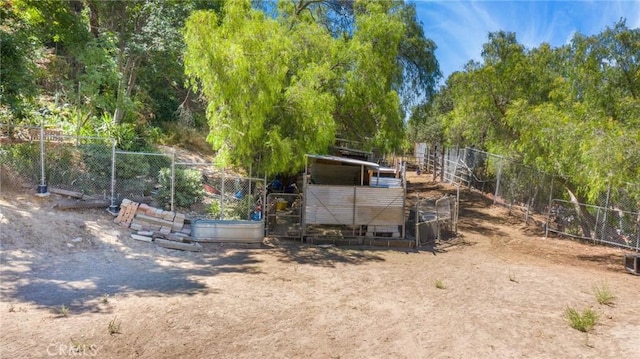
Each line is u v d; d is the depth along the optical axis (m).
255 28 13.32
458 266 11.69
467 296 9.30
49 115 17.38
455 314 8.20
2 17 14.50
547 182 17.52
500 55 22.30
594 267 12.25
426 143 39.81
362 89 16.42
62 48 21.09
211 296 8.32
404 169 13.69
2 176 12.34
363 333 7.14
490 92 20.36
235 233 12.60
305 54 15.81
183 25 17.78
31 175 13.03
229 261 11.02
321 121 13.69
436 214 14.74
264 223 13.34
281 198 15.52
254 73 12.70
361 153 18.61
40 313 6.90
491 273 11.10
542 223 17.23
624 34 15.70
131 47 17.52
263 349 6.34
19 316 6.72
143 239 11.65
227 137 13.12
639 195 12.28
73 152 14.10
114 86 18.11
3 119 14.66
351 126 18.67
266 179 13.73
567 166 14.66
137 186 14.34
